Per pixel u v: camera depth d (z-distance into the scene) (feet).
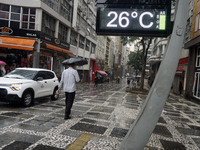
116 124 18.54
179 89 69.62
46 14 62.90
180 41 6.95
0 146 11.39
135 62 167.22
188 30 61.93
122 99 41.01
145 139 6.57
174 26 7.04
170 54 6.89
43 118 18.83
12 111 21.13
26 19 57.77
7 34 55.21
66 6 78.38
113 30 8.86
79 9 92.94
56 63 73.67
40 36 57.62
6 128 14.83
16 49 55.98
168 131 17.89
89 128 16.43
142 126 6.61
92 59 126.72
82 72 110.11
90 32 120.88
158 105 6.64
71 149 11.64
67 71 19.01
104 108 27.40
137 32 8.65
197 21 50.78
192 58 57.26
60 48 71.92
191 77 56.44
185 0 7.07
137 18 8.68
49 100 31.63
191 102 50.90
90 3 113.50
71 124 17.31
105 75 147.84
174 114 28.19
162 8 8.52
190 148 13.62
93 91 57.21
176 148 13.41
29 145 11.82
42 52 62.23
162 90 6.70
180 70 71.41
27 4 56.54
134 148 6.55
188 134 17.42
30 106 24.98
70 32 86.33
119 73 297.53
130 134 6.64
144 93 60.39
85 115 21.62
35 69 28.66
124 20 8.79
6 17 56.34
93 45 135.23
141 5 8.68
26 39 55.88
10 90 22.29
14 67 56.24
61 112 22.29
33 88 25.14
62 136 13.87
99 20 8.98
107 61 203.10
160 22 8.47
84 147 12.08
